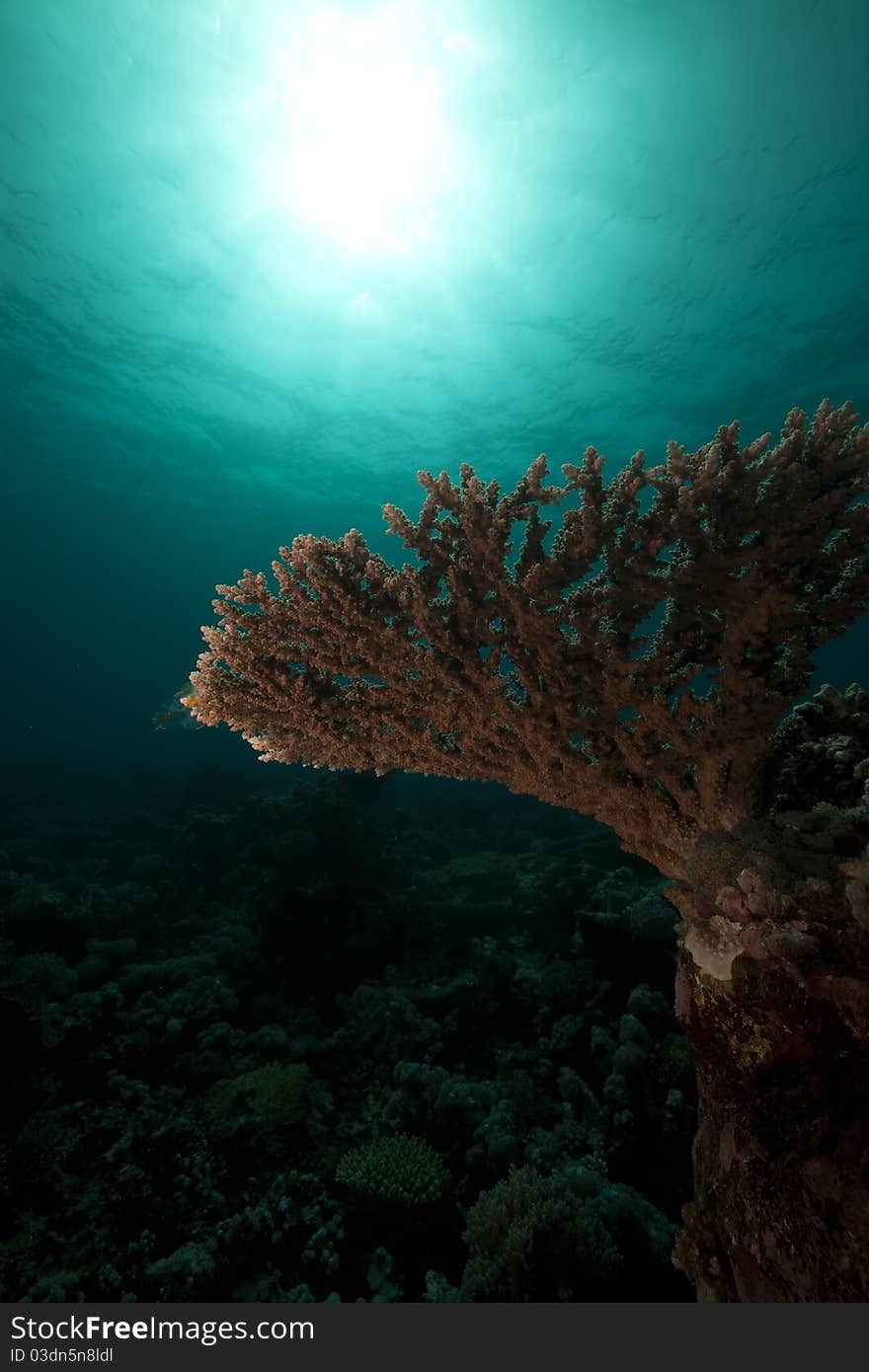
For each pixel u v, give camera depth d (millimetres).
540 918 10945
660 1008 7270
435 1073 6879
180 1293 4582
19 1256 5066
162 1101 6902
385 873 11141
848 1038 1993
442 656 2783
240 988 9070
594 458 2514
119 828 17375
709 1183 2568
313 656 2861
